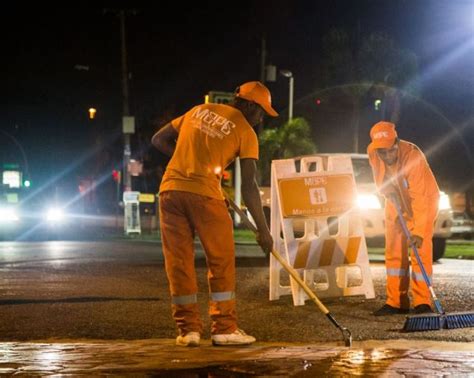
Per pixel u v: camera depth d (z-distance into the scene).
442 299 10.19
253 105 7.11
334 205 9.88
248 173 6.96
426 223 8.88
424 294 8.95
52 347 6.97
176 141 7.28
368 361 6.21
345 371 5.84
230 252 6.99
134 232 32.72
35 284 12.05
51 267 15.09
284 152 40.56
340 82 46.09
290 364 6.09
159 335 7.82
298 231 15.45
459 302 9.94
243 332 7.15
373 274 13.52
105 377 5.69
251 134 6.96
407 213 9.12
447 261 17.09
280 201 9.64
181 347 6.93
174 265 7.01
